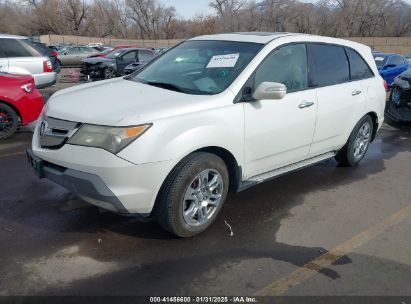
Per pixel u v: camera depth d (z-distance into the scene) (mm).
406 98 8578
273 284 3172
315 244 3775
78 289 3033
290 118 4367
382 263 3516
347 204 4672
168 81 4258
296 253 3609
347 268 3416
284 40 4477
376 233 4027
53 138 3539
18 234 3736
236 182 4082
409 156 6672
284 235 3908
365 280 3271
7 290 2992
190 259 3449
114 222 3996
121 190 3287
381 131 8414
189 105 3592
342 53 5316
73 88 4367
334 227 4113
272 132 4203
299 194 4887
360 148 5879
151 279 3178
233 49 4367
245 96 3939
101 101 3691
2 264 3285
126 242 3664
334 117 5027
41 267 3266
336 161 6184
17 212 4148
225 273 3285
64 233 3779
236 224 4078
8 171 5285
